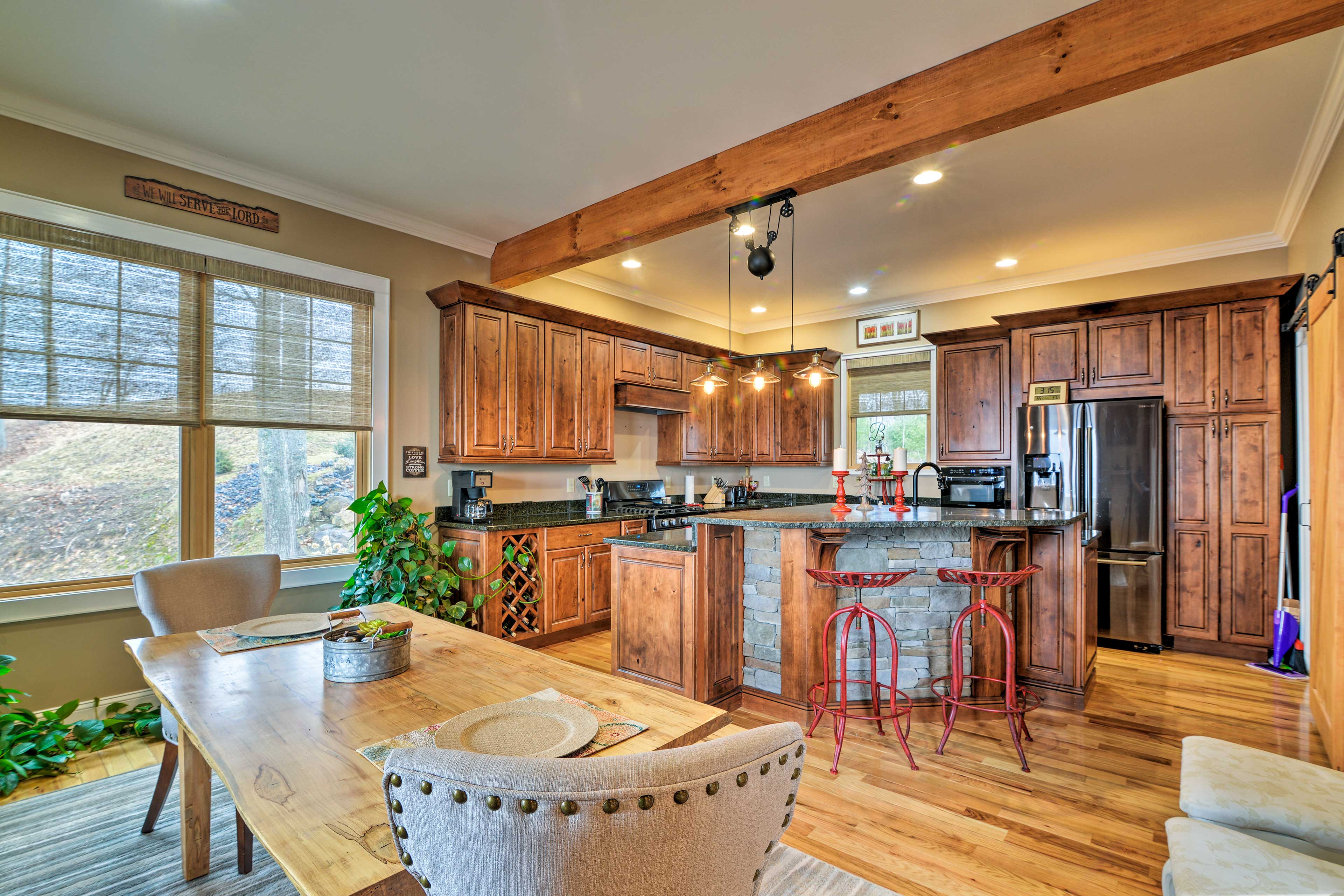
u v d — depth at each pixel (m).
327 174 3.33
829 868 1.88
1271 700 3.24
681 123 2.81
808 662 2.88
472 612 3.85
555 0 2.08
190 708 1.28
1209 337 4.07
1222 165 3.18
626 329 5.05
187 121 2.82
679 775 0.66
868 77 2.48
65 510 2.79
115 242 2.87
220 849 2.02
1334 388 2.43
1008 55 2.24
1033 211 3.77
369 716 1.25
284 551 3.45
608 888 0.66
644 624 3.18
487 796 0.64
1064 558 3.15
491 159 3.15
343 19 2.17
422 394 4.03
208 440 3.19
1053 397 4.58
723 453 6.17
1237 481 3.97
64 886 1.83
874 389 6.07
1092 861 1.92
